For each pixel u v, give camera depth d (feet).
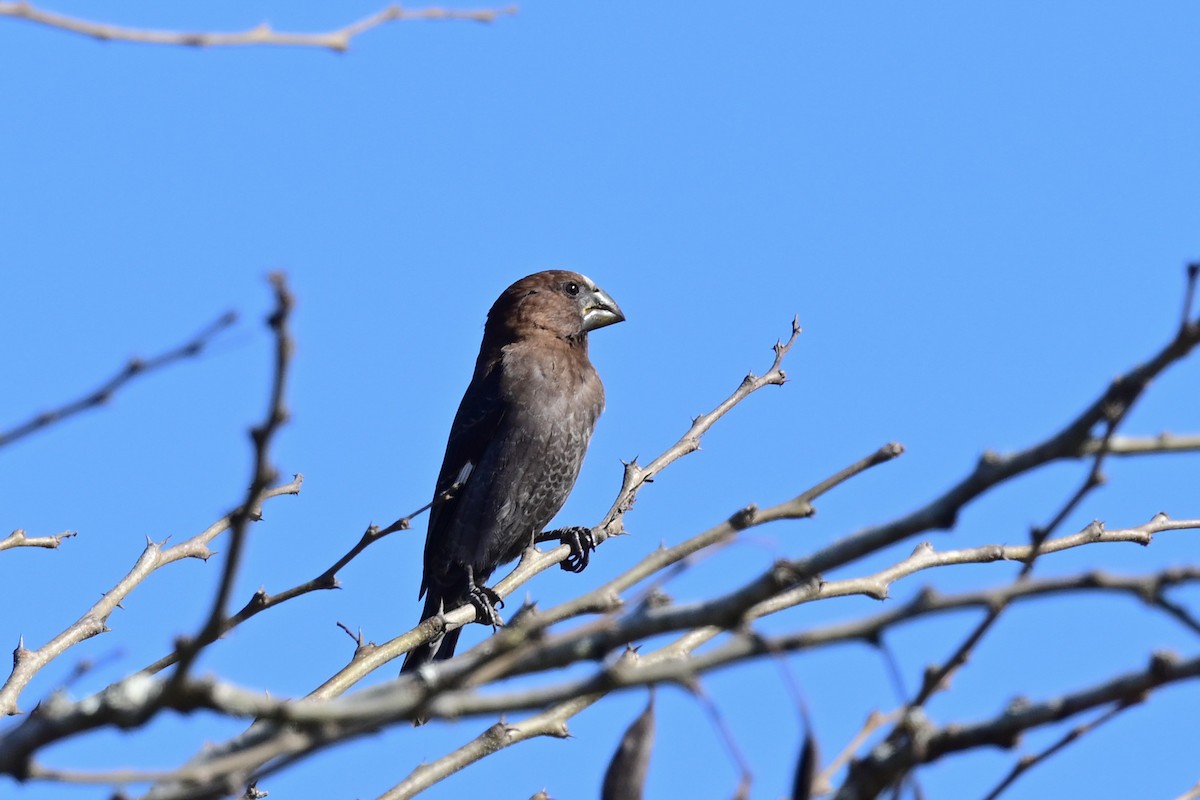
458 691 15.89
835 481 20.93
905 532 16.06
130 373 16.08
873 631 15.64
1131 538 29.84
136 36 18.66
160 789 16.37
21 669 29.76
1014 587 15.35
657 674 15.85
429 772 27.63
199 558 33.94
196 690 14.98
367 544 25.46
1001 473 15.84
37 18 17.92
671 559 20.02
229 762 15.43
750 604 16.26
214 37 19.12
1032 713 16.28
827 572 16.26
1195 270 15.12
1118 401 15.39
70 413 16.31
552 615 19.04
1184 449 16.19
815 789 16.72
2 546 31.14
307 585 25.70
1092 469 16.39
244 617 25.64
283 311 13.70
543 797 26.07
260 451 14.38
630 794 18.07
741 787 16.01
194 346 15.88
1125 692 15.84
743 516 20.44
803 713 16.10
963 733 16.53
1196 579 14.92
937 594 15.53
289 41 19.70
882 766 16.76
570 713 28.78
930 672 16.87
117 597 32.07
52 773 15.01
